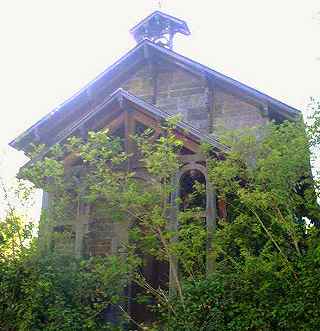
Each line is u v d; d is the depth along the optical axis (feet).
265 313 31.01
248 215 36.81
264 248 33.94
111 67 61.36
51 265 38.70
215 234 36.55
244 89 55.16
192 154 43.45
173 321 33.83
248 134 37.91
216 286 33.42
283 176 33.99
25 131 58.18
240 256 36.83
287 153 34.12
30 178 40.29
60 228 44.42
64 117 61.21
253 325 30.91
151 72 61.11
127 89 62.03
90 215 42.73
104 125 46.85
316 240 31.91
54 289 37.50
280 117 54.54
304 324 29.43
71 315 36.29
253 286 32.22
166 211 39.78
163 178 38.68
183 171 40.98
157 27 70.90
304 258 31.50
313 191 34.50
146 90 61.00
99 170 38.47
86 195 41.29
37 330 36.65
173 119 38.52
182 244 35.58
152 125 44.91
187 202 42.04
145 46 60.59
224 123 55.98
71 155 45.03
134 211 39.17
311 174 35.06
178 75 60.29
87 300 38.32
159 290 37.78
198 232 36.19
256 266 32.42
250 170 35.24
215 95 57.88
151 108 44.42
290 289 30.94
